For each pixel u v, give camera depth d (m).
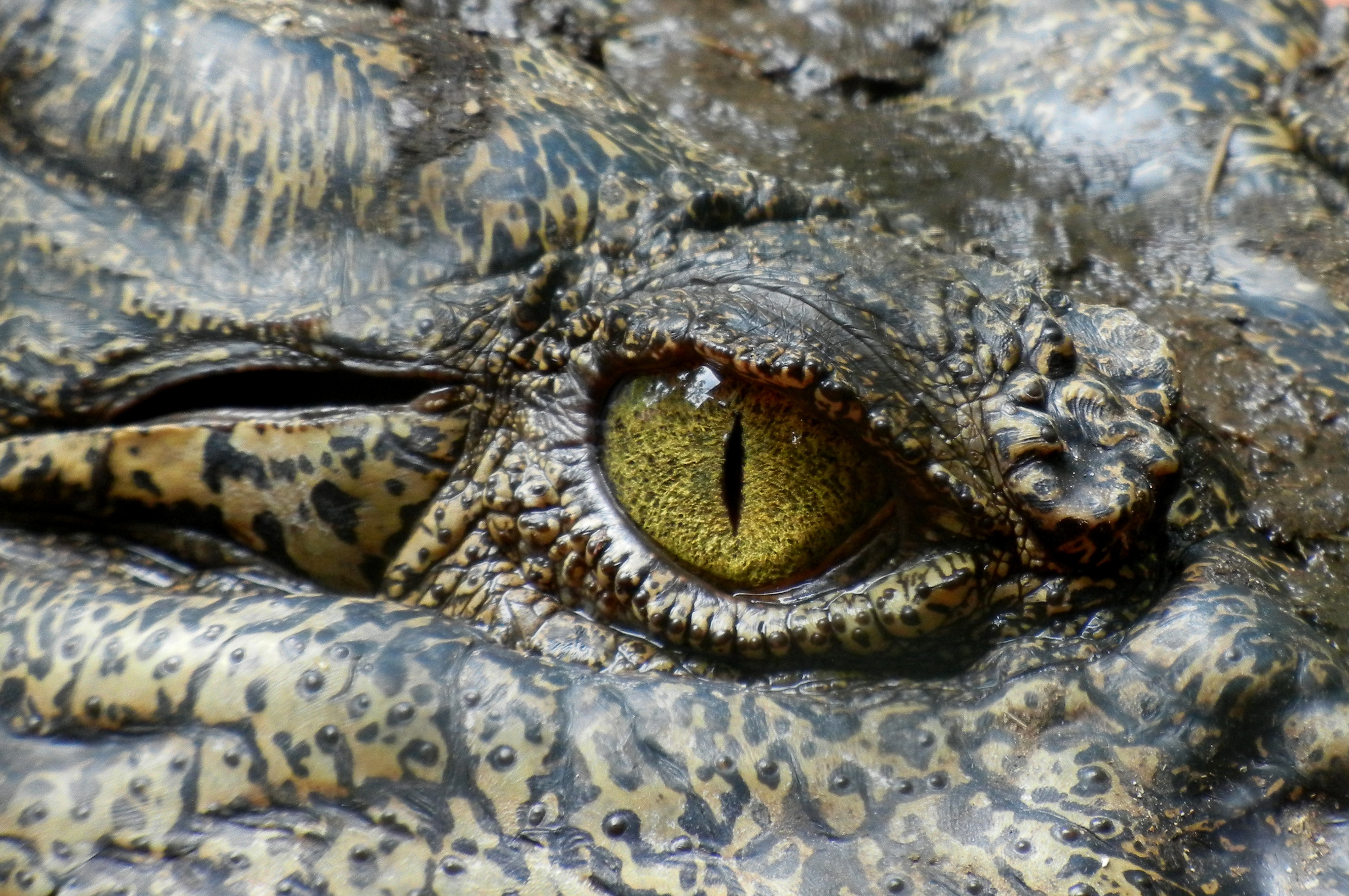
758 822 2.06
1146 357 2.08
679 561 2.08
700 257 2.09
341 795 2.07
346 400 2.09
